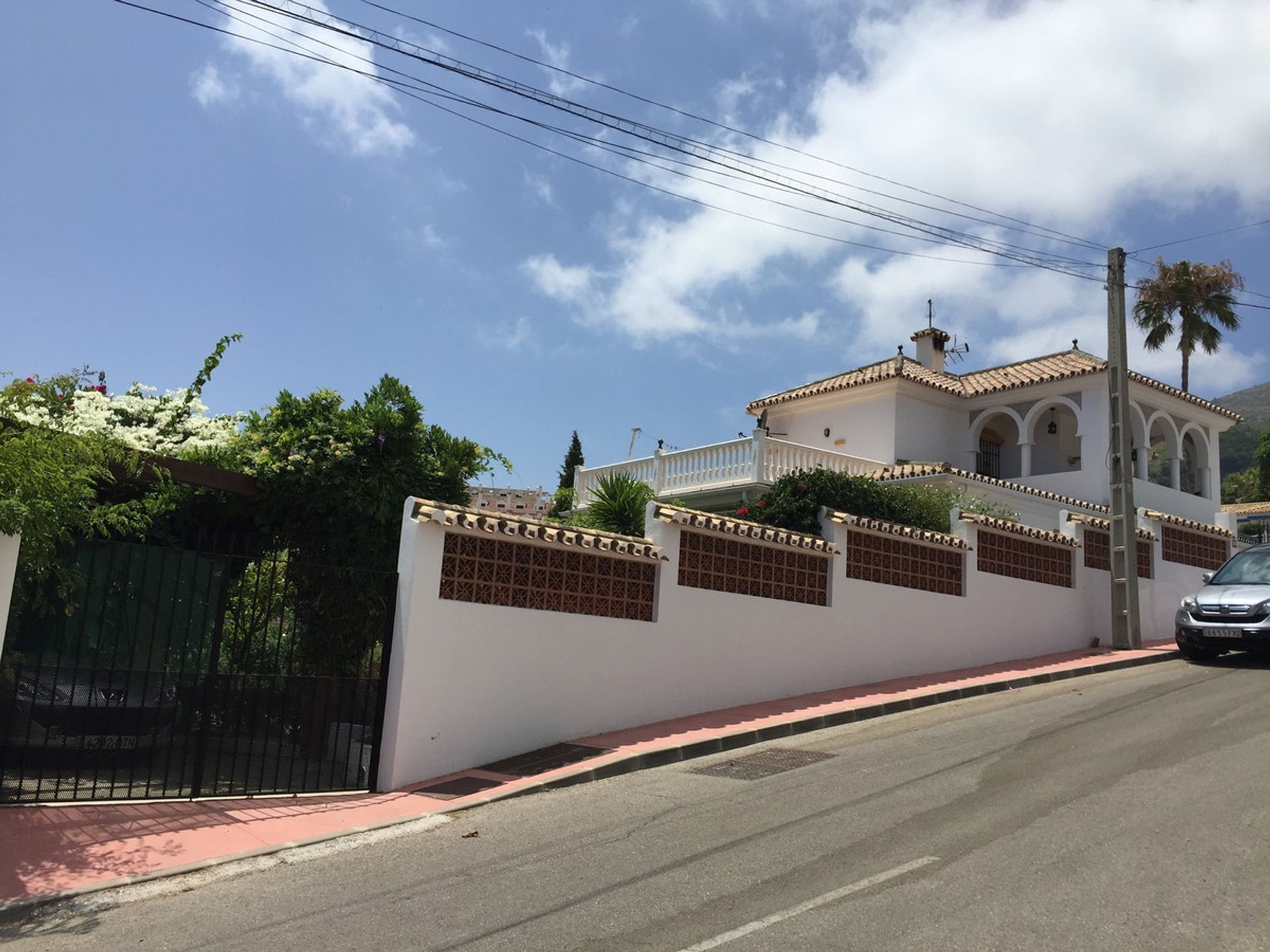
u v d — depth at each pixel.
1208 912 4.84
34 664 8.29
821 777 8.38
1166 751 8.53
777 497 15.10
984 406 24.98
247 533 11.10
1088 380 23.11
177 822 7.48
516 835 7.13
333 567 9.21
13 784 8.35
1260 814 6.48
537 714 10.02
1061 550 17.11
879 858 5.91
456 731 9.31
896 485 17.58
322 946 4.98
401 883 6.05
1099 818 6.51
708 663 11.72
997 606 15.68
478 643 9.61
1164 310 41.03
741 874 5.79
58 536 7.55
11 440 7.15
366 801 8.34
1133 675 14.05
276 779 8.67
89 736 8.75
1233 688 12.07
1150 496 23.62
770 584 12.63
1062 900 5.05
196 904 5.78
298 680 9.25
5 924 5.46
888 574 14.16
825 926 4.85
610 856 6.38
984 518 15.48
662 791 8.33
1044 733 9.70
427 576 9.29
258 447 11.00
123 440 10.96
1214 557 20.34
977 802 7.13
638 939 4.84
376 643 10.45
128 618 8.68
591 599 10.72
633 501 15.55
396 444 11.32
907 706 12.05
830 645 13.14
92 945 5.11
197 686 8.93
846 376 26.08
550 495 30.97
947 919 4.86
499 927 5.14
